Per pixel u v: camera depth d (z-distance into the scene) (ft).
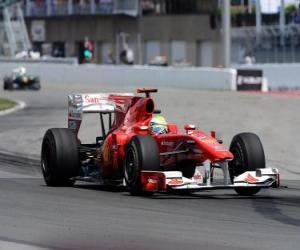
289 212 112.98
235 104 353.10
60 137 140.97
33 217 104.22
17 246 85.66
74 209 111.75
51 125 280.31
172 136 128.06
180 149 127.65
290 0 632.79
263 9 646.33
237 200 124.98
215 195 131.34
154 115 134.72
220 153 121.39
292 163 195.52
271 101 373.20
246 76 495.41
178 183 120.06
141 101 134.62
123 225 99.14
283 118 287.89
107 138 137.18
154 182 121.70
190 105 348.59
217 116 294.87
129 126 136.05
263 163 127.75
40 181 153.28
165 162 131.44
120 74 553.64
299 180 169.07
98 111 144.97
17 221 100.89
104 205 116.16
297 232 96.53
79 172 145.69
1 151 215.72
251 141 128.98
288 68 516.73
